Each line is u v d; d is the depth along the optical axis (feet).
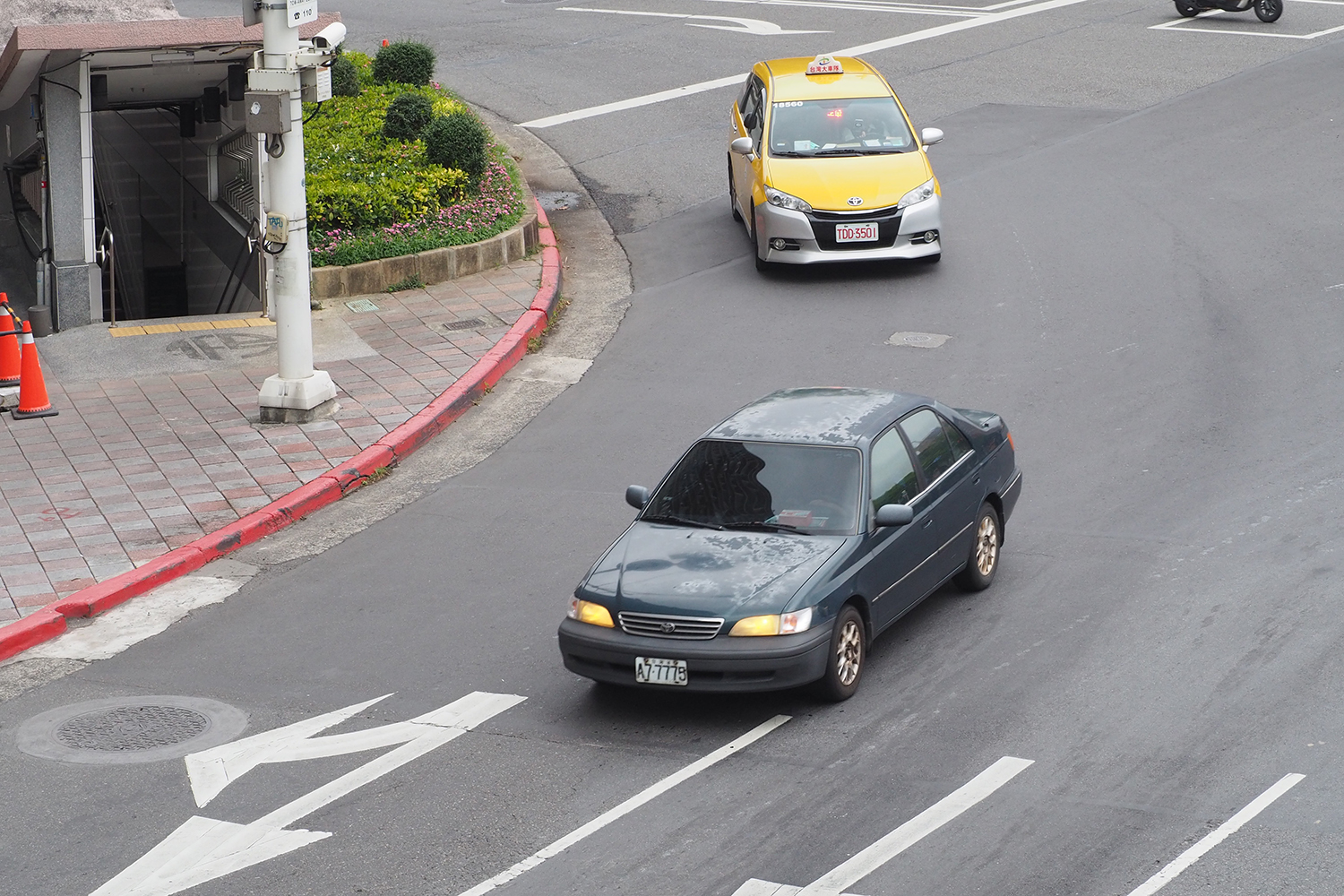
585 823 30.25
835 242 68.13
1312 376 54.54
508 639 39.86
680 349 62.95
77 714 36.55
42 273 69.56
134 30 64.39
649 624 34.04
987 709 34.32
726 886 27.63
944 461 40.06
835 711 34.76
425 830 30.32
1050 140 88.22
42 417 57.72
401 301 69.87
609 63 111.75
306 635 40.81
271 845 29.99
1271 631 37.06
